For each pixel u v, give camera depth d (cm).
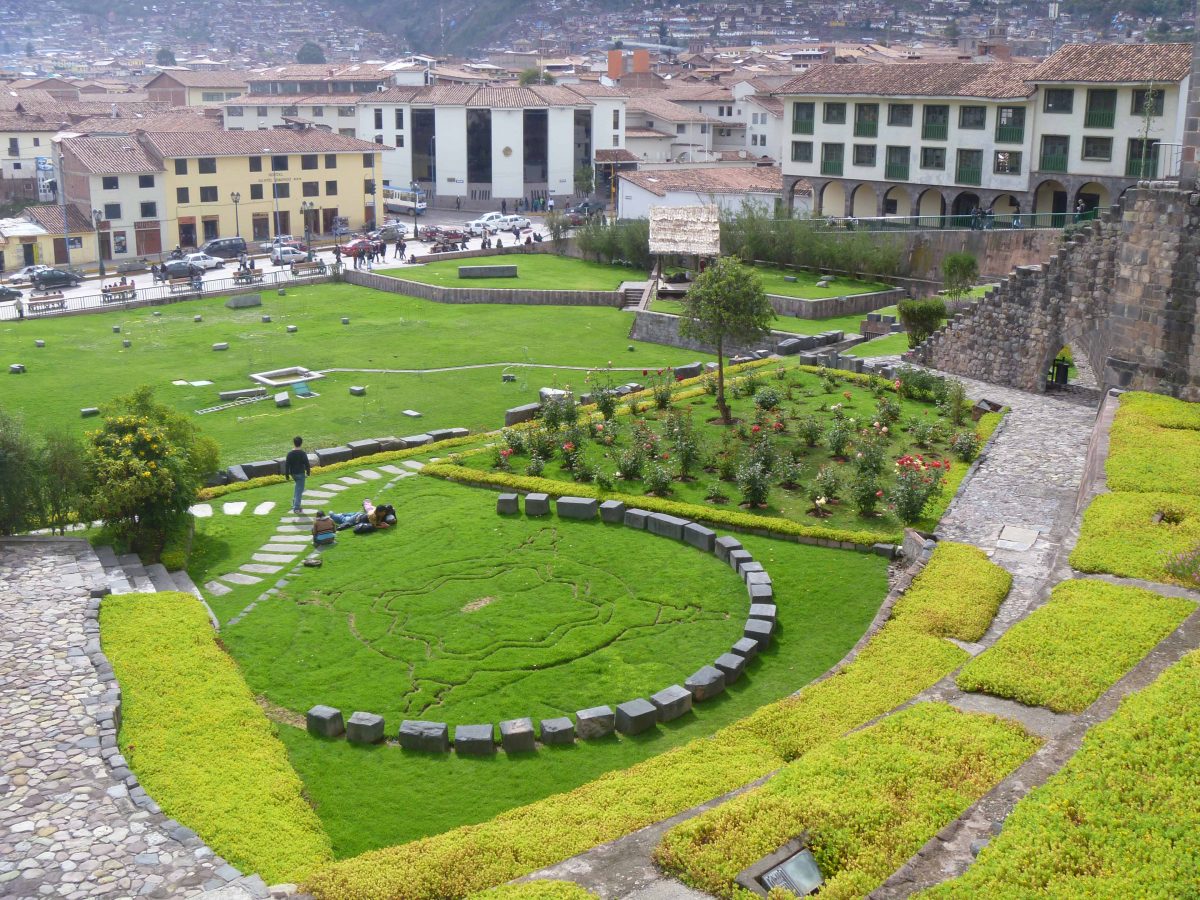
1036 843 1172
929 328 4394
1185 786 1239
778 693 2041
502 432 3644
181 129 9756
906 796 1391
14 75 17425
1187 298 3120
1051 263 3747
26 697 1873
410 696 2050
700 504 2970
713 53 19775
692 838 1348
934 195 7481
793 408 3719
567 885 1288
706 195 8319
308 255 8256
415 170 12062
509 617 2373
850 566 2580
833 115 7781
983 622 2066
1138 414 3008
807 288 6438
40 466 2752
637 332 5706
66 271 7538
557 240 8300
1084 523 2305
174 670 1988
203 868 1448
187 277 7750
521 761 1838
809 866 1283
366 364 5100
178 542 2734
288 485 3338
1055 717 1619
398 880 1367
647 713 1920
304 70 13650
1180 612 1891
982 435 3309
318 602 2472
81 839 1505
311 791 1755
